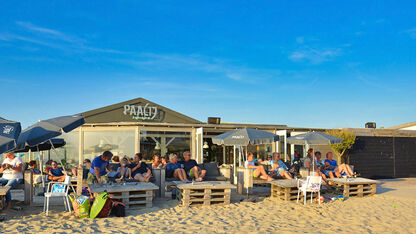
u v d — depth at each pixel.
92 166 8.91
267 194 10.43
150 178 9.85
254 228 6.41
